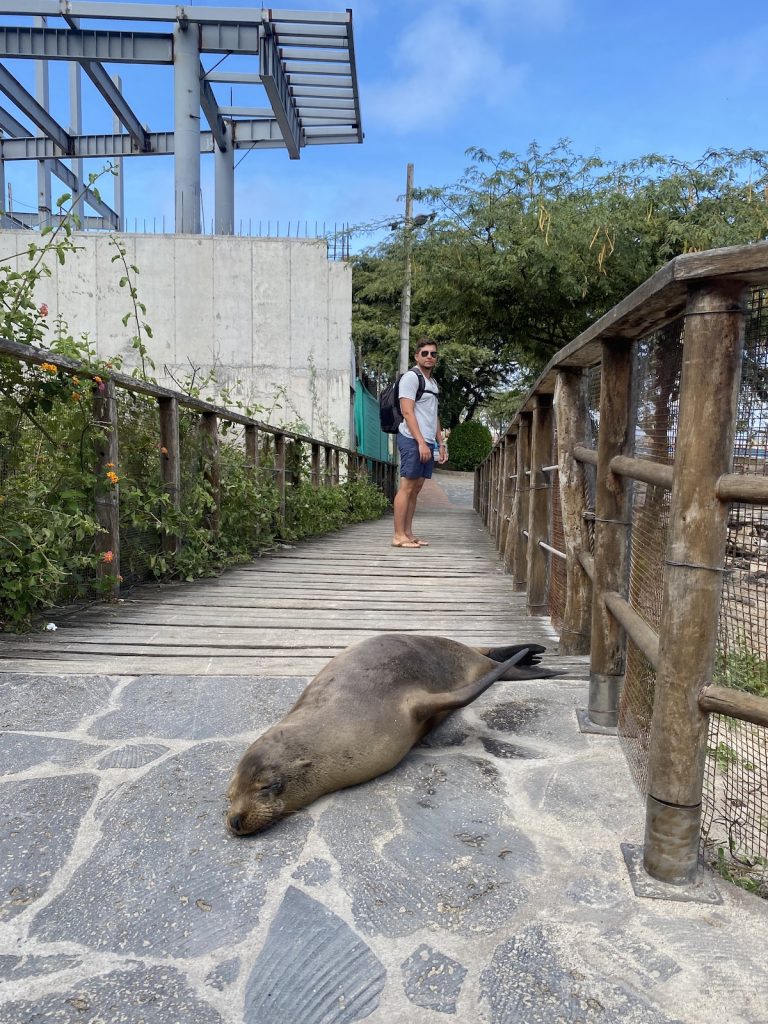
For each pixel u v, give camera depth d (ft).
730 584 8.98
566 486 14.07
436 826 8.13
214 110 58.95
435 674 11.14
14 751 9.62
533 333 51.90
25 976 5.83
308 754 8.42
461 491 95.50
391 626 16.47
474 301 49.75
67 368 15.88
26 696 11.43
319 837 7.86
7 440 15.07
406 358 55.88
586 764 9.68
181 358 49.03
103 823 8.00
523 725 11.00
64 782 8.85
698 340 6.57
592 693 11.07
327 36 50.60
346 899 6.84
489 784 9.12
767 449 6.98
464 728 10.87
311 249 48.93
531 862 7.47
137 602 18.38
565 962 6.04
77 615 16.61
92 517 17.67
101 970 5.92
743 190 45.06
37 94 84.99
